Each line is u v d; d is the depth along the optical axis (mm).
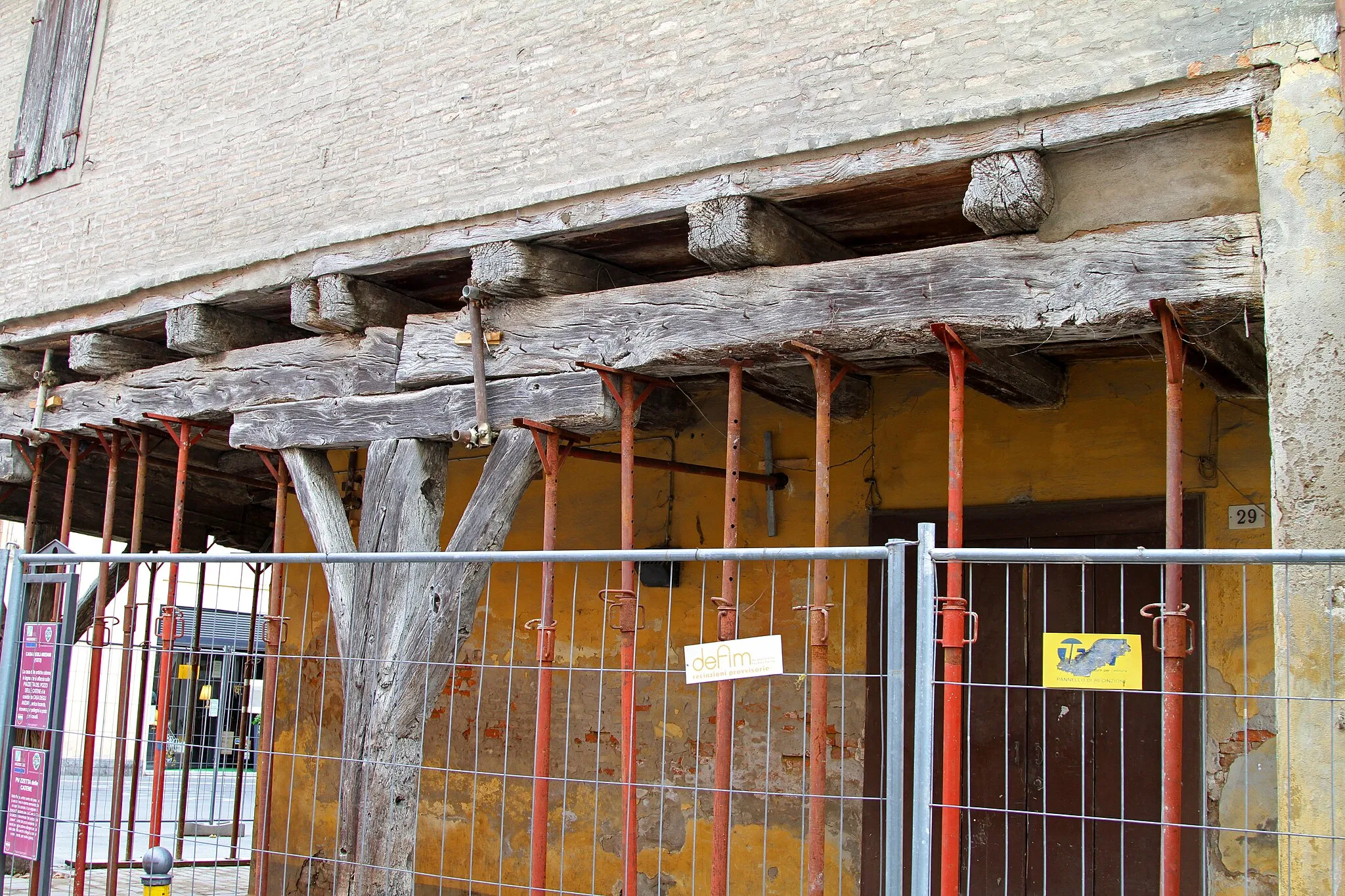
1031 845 6930
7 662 5742
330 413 7711
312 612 10672
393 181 7531
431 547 7309
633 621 5996
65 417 9164
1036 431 7281
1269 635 6289
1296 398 4656
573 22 6918
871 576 7668
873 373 7711
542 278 6816
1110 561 3553
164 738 7066
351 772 6906
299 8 8266
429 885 9367
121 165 9117
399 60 7676
